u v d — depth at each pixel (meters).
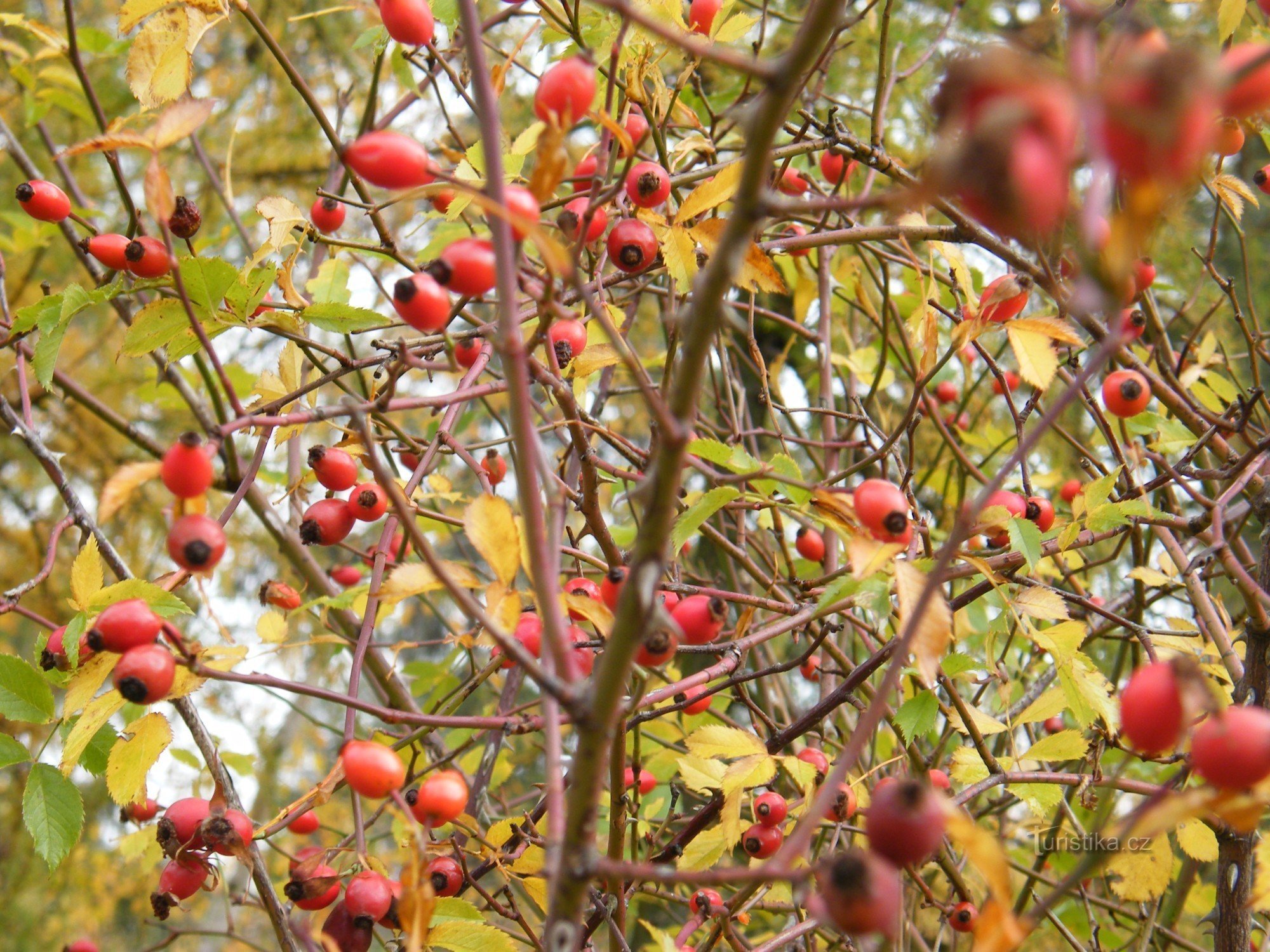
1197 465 0.87
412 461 0.82
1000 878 0.48
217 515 1.42
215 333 0.65
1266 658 0.64
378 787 0.54
